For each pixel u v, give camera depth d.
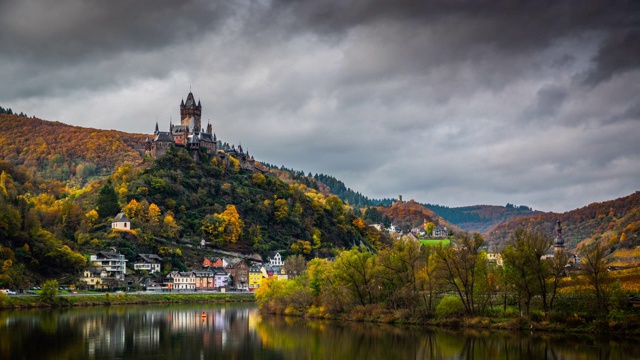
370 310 185.88
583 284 156.88
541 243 158.88
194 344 146.38
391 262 184.38
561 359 123.56
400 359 128.50
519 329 154.62
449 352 133.88
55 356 127.25
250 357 130.75
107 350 135.75
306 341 150.88
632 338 138.88
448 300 170.00
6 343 141.25
